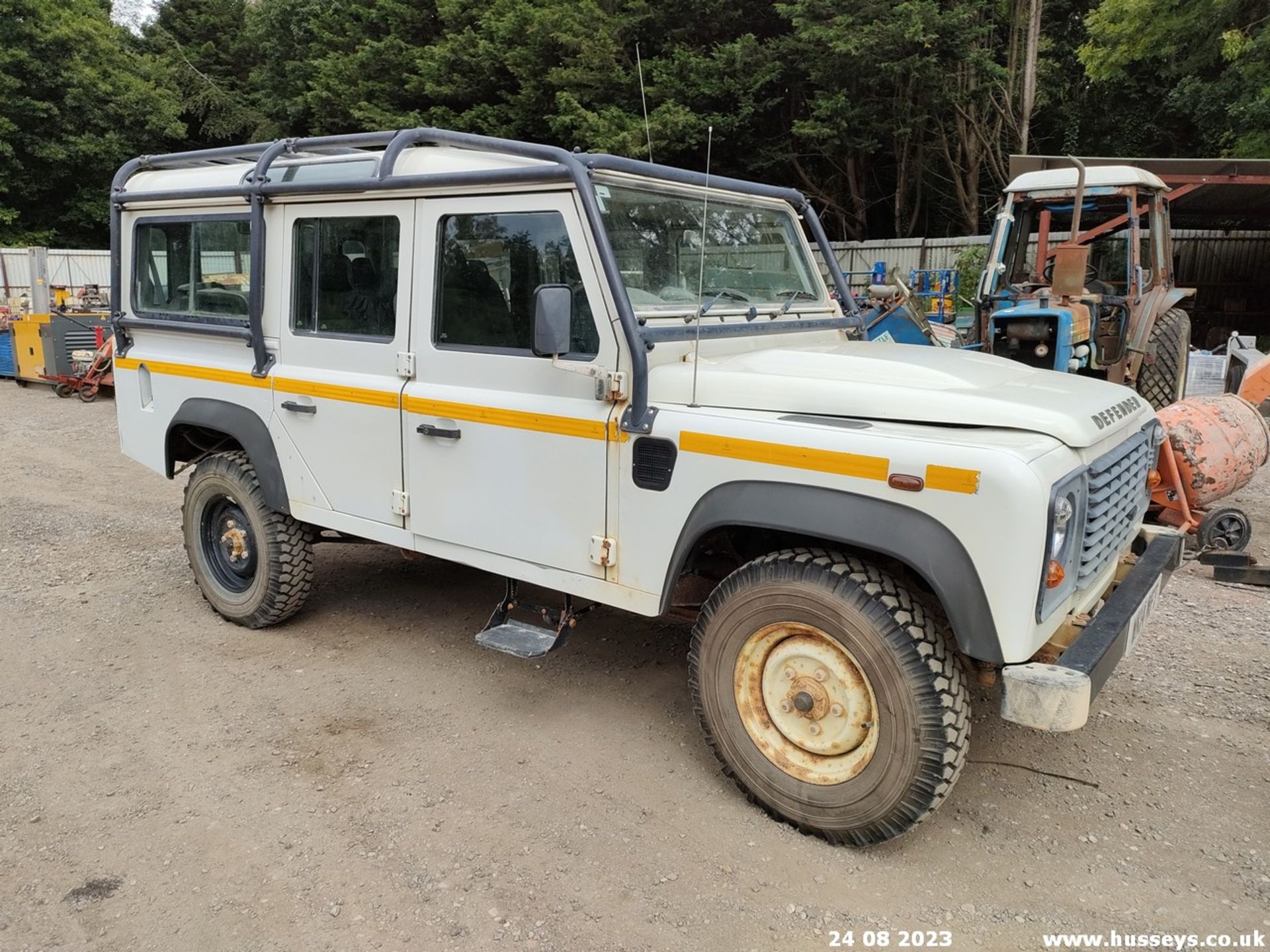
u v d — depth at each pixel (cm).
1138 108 1881
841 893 287
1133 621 307
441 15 1870
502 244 359
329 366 424
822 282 457
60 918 276
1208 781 347
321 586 558
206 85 3045
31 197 2733
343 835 315
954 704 282
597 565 348
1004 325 687
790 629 308
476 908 280
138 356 515
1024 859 303
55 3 2720
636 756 366
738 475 307
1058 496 263
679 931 270
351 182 391
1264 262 1692
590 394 342
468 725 391
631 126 1525
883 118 1694
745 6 1653
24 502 776
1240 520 579
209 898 284
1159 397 803
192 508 504
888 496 279
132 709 405
